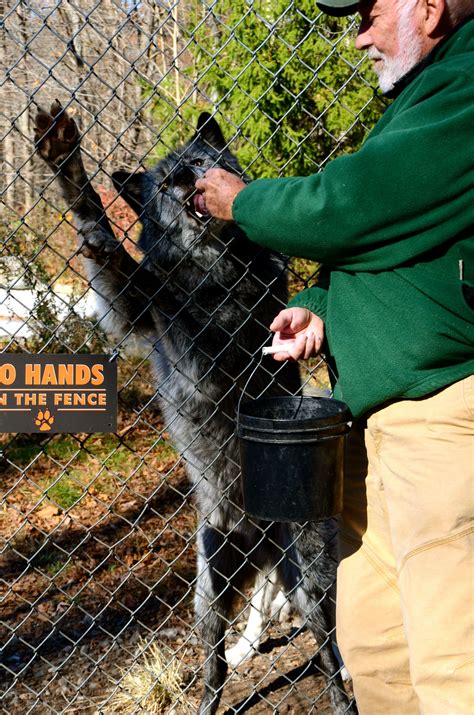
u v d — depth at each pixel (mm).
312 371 3141
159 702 3402
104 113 6832
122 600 4516
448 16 2102
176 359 3701
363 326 2139
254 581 3830
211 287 3689
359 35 2277
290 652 4023
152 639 3363
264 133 6340
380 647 2402
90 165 7215
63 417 2541
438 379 2041
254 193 2188
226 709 3512
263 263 3699
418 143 1875
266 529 3461
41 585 4699
